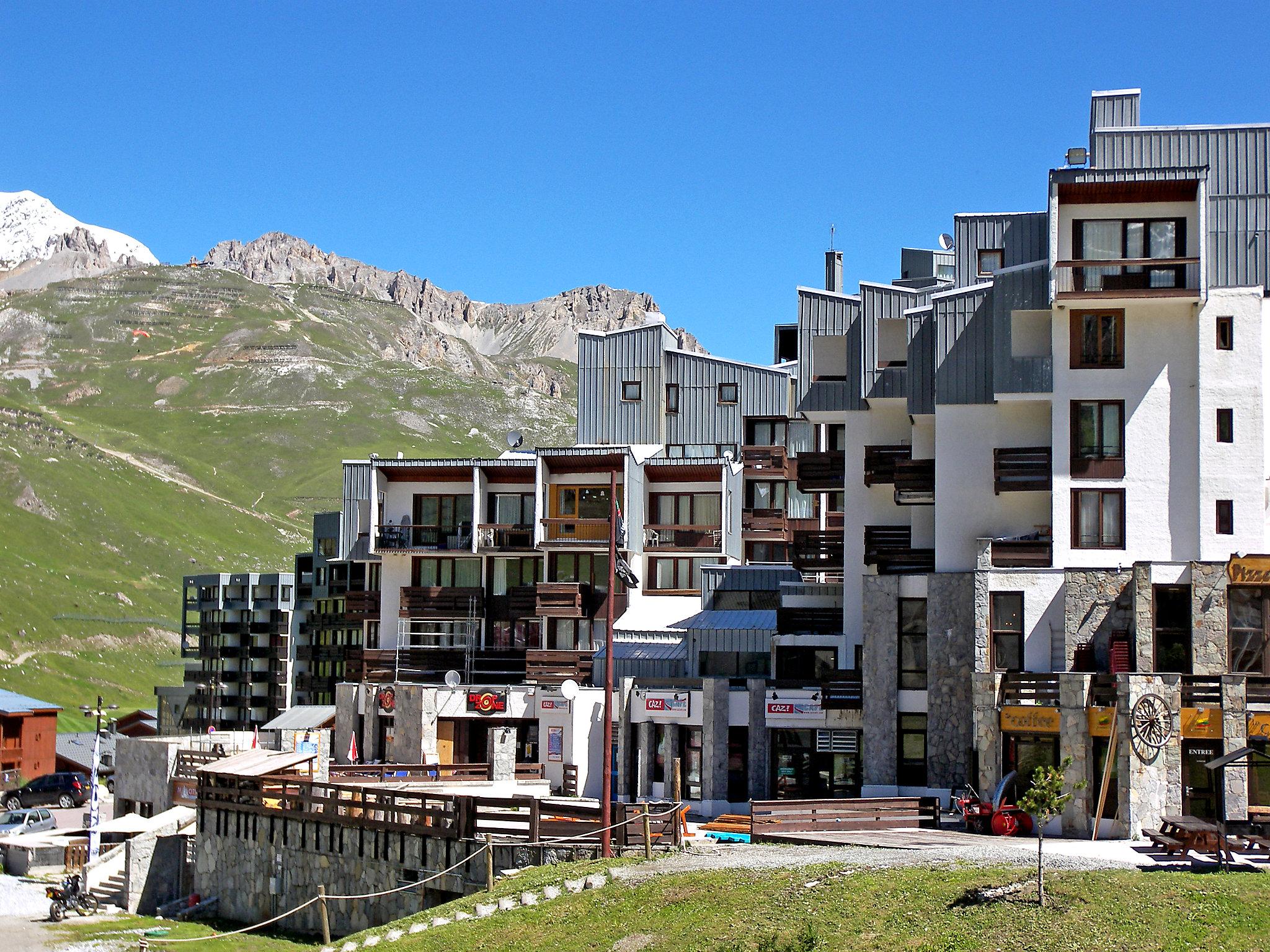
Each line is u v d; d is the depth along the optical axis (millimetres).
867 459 63875
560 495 85375
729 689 63594
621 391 95000
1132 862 36344
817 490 69562
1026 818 46188
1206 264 54594
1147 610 49781
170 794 69500
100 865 62906
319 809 52438
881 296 65625
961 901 32875
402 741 76250
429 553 87562
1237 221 56875
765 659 71312
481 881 44312
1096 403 56000
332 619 148375
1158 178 54938
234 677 160125
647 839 42344
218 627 161750
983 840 43875
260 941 50312
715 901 36156
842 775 62156
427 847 47062
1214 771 45375
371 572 98438
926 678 57719
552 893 39906
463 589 86500
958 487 58812
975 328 59094
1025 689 49031
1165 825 36750
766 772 63000
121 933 53594
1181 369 55375
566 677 79875
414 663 86938
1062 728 46875
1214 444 54750
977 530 58469
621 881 39531
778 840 45000
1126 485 55250
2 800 104125
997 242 67250
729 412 92812
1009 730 48406
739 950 32500
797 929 33062
